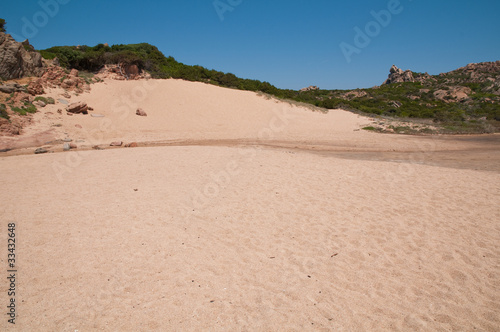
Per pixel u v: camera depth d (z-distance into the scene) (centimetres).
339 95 6556
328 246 488
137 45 3906
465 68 8200
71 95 2316
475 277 403
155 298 359
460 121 2936
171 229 545
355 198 701
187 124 2222
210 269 423
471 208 634
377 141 1859
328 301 357
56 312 334
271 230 545
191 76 3291
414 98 5638
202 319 325
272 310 340
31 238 505
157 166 997
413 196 713
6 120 1614
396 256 457
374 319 328
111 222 570
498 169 1038
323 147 1616
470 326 318
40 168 985
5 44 2139
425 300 360
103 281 392
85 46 3594
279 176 880
